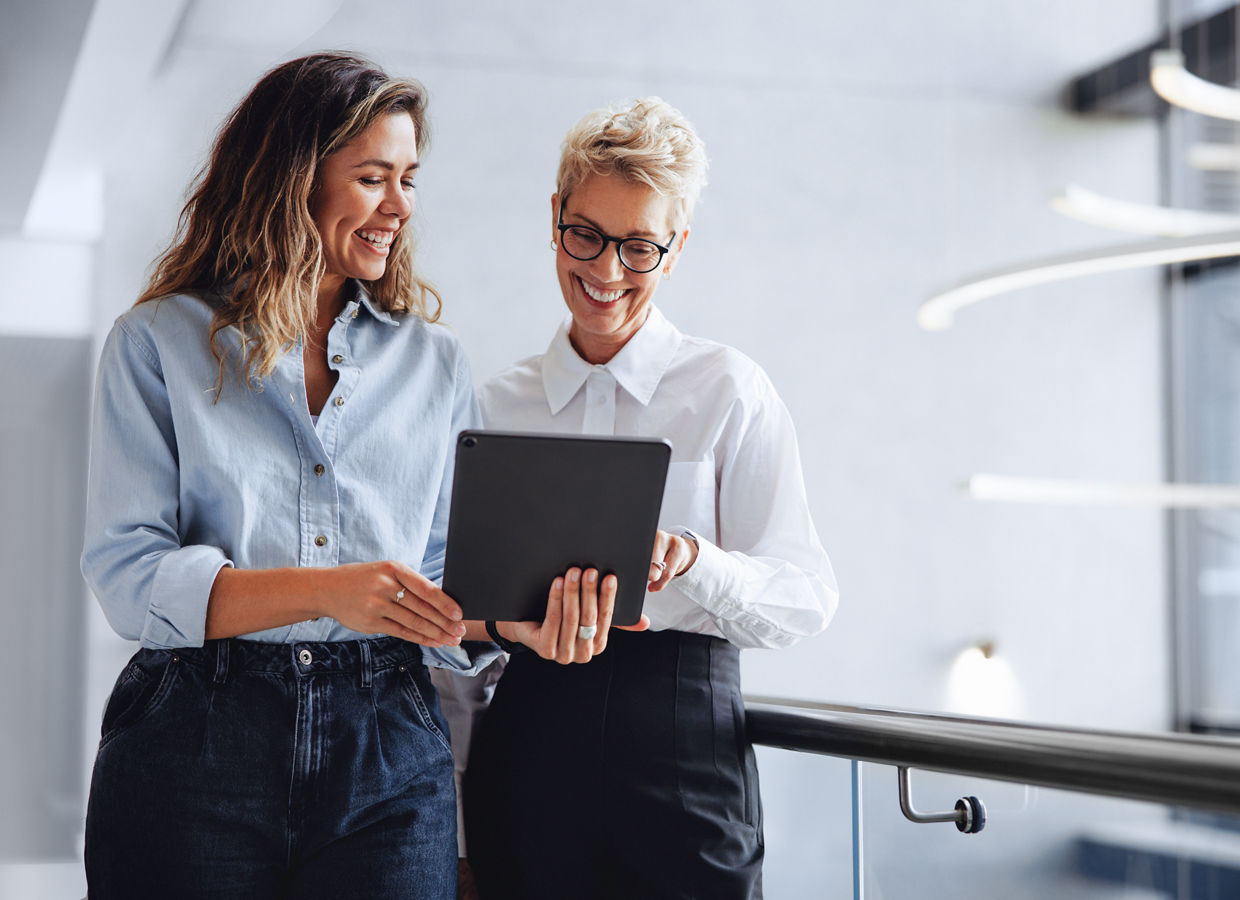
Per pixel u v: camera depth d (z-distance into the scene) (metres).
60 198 4.40
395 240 1.52
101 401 1.34
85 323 4.44
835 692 5.37
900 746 1.35
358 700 1.33
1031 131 5.71
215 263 1.42
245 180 1.39
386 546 1.39
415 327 1.51
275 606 1.24
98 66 3.50
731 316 5.35
